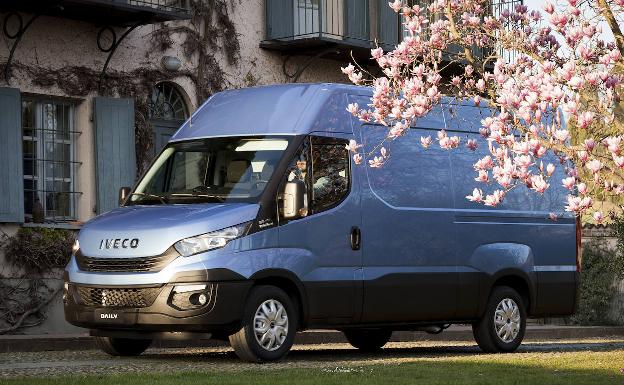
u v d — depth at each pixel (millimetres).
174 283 12750
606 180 10414
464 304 15711
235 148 13961
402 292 14828
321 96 14234
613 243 29953
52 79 20156
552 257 16984
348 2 25250
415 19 13180
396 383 10414
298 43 23844
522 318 16531
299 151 13750
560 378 11125
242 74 23562
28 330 19422
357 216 14320
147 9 20078
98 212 20734
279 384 10203
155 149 22203
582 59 11203
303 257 13625
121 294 12984
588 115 10008
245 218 13141
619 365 12820
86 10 19812
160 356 14656
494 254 16094
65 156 20625
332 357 14969
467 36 13641
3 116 19281
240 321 13031
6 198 19219
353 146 12984
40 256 19516
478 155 16141
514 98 10828
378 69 26734
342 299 14070
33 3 19266
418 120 15430
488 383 10578
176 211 13336
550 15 11508
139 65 21641
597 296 29781
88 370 12250
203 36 22828
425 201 15281
